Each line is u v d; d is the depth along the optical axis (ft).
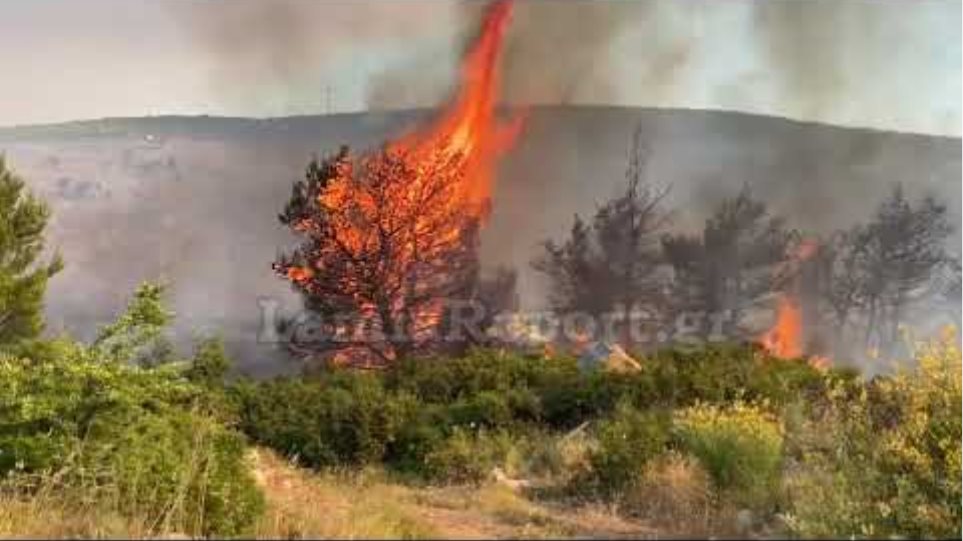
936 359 32.27
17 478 29.14
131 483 27.96
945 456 30.76
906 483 29.50
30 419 30.37
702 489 33.12
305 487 37.45
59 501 28.12
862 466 31.78
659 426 39.29
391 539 27.14
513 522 31.50
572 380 55.98
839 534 28.25
